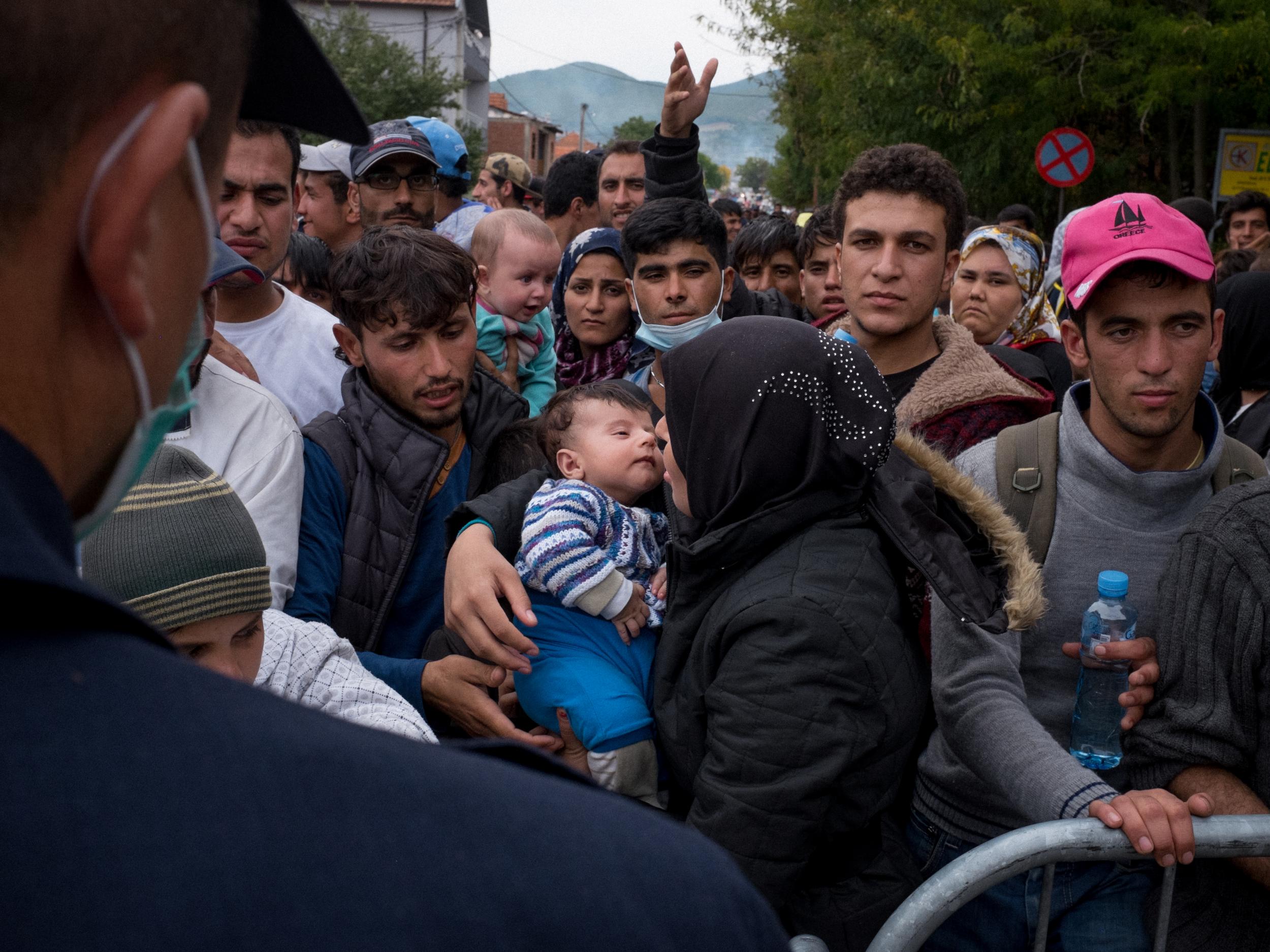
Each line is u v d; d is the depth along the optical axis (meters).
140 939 0.38
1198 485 1.96
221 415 2.22
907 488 1.85
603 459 2.26
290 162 2.94
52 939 0.38
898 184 2.61
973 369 2.57
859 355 1.82
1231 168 12.18
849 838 1.79
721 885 0.48
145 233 0.47
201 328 0.58
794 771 1.60
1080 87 12.55
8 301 0.45
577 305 3.79
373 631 2.33
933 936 1.98
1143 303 1.89
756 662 1.63
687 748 1.82
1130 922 1.87
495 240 3.78
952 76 13.49
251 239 2.86
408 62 30.81
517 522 2.21
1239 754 1.70
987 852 1.58
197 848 0.40
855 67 15.12
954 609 1.69
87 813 0.40
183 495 1.52
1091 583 1.99
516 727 2.12
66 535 0.46
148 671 0.45
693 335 3.23
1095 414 2.04
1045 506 2.04
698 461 1.80
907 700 1.73
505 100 59.84
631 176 5.49
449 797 0.45
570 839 0.46
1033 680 2.02
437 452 2.38
